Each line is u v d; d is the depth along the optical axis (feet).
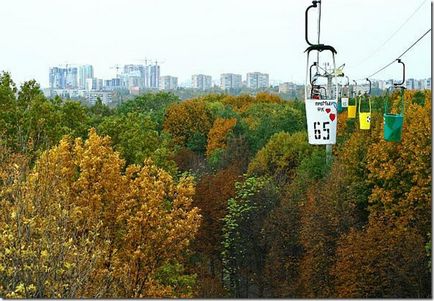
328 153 130.41
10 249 43.60
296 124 249.75
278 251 133.69
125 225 78.33
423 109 113.19
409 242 100.27
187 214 79.97
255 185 148.77
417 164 111.75
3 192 52.54
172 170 134.92
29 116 124.67
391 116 53.62
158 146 145.28
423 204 108.68
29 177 57.36
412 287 100.22
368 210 122.21
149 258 76.59
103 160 77.82
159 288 77.41
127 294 63.87
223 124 259.80
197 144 272.10
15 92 135.64
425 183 108.99
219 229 150.92
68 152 78.74
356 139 133.18
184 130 280.10
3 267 42.68
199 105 288.10
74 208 61.11
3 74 133.80
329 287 114.01
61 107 139.13
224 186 156.66
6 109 125.90
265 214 143.64
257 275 139.33
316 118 53.52
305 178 143.64
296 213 133.80
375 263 102.83
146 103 318.65
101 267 63.10
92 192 75.51
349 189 119.85
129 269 66.49
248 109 307.58
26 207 49.83
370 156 122.31
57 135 120.26
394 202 118.83
